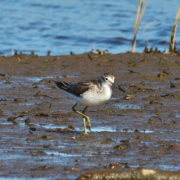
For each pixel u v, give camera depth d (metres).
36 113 13.16
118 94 15.52
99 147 10.27
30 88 16.11
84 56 21.47
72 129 11.80
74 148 10.16
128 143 10.37
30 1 38.88
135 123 12.28
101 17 33.41
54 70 18.88
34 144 10.38
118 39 27.30
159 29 29.75
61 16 33.69
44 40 27.20
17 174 8.59
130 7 36.56
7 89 15.88
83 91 11.38
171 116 12.97
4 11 34.69
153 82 17.23
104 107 13.97
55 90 15.98
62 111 13.47
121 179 8.46
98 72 18.58
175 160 9.44
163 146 10.32
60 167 8.97
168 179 8.45
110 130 11.68
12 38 27.36
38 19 32.44
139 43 26.67
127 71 18.73
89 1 39.03
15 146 10.20
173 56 21.44
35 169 8.84
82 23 31.59
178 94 15.51
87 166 9.03
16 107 13.73
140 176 8.47
